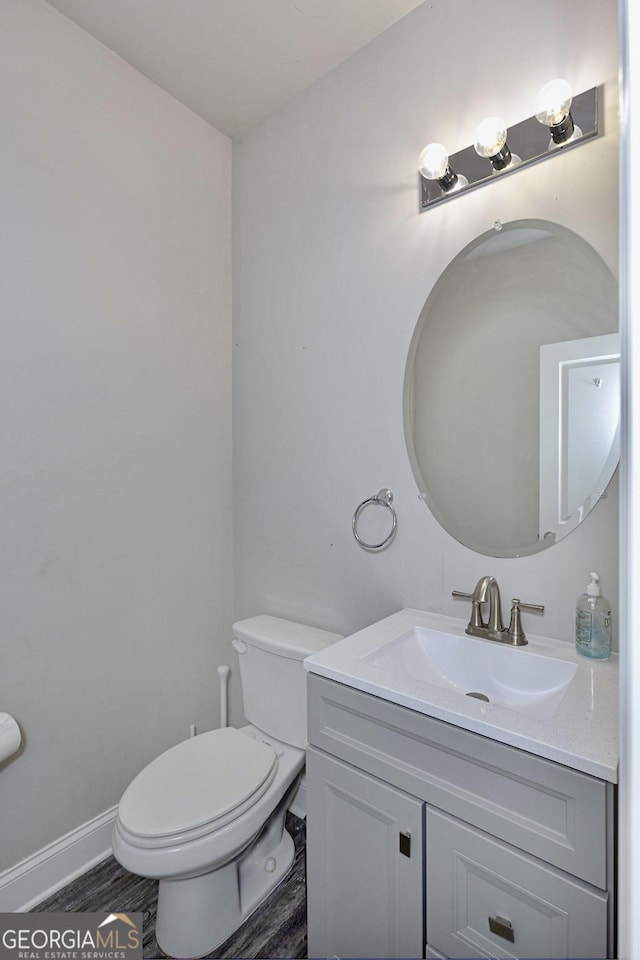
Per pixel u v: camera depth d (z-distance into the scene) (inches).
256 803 48.7
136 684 65.0
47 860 54.9
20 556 53.3
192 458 72.2
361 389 60.7
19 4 52.1
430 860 35.0
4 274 51.4
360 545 61.1
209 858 44.4
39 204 54.2
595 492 43.6
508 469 49.1
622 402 17.7
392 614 57.1
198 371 72.8
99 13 55.4
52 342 55.7
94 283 59.7
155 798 47.2
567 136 43.8
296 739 59.2
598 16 42.4
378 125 58.2
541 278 46.8
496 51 48.5
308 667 42.8
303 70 63.1
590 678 38.3
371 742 38.7
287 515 70.1
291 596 69.8
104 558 61.3
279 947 48.8
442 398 53.8
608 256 42.6
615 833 27.5
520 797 30.8
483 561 50.4
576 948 28.5
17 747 49.6
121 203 62.4
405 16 55.4
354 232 61.0
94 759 60.1
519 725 31.7
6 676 52.2
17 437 52.9
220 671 73.6
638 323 17.4
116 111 61.4
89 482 59.6
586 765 27.9
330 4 53.6
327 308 64.2
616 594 42.7
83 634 59.2
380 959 38.5
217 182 75.0
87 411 59.3
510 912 31.1
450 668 47.4
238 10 54.4
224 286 76.5
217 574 76.0
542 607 46.4
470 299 51.5
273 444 71.8
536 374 47.3
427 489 54.9
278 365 70.8
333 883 41.9
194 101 68.8
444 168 48.5
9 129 51.5
